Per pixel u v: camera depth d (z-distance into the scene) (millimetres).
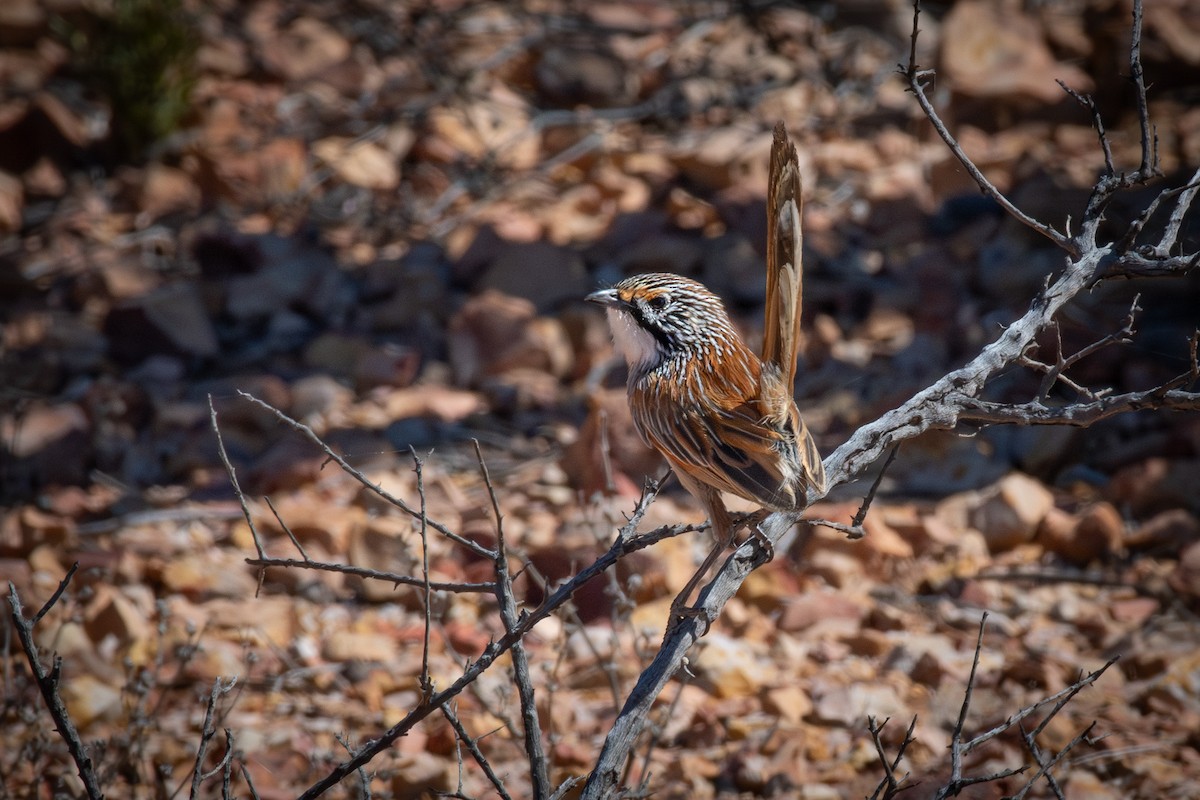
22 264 15469
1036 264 14398
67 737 4656
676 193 16500
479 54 19672
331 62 19312
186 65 17906
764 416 5738
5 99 18078
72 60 18953
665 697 8961
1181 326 13062
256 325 14664
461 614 10062
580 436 11719
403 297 14703
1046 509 10977
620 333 7059
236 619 9906
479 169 17438
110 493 11984
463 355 13789
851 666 9398
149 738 8219
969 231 15453
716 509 6246
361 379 13594
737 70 19531
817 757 8398
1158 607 9945
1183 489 11117
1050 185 15523
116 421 12906
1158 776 7977
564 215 16516
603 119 18438
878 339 14023
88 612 9633
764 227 15758
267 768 8117
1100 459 12008
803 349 13789
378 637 9680
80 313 14625
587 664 9289
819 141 18141
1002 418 5648
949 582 10406
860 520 5500
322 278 15039
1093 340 12805
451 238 16094
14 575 10133
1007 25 18453
